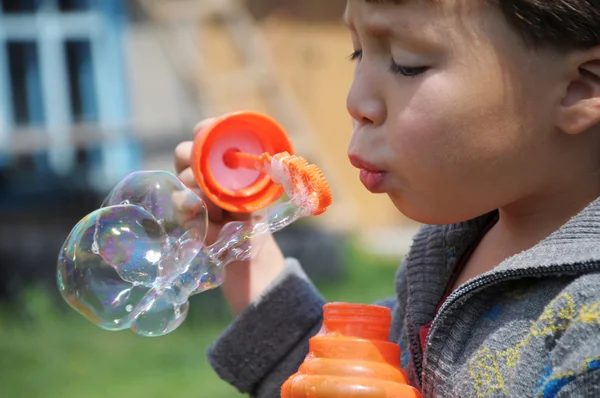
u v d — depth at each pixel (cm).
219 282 141
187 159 155
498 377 113
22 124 773
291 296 161
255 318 160
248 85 792
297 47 952
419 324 136
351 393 109
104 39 786
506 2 114
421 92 118
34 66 772
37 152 748
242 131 144
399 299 151
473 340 119
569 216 125
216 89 797
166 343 510
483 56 116
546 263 113
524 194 122
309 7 954
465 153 117
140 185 143
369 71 122
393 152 121
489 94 116
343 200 802
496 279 117
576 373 103
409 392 112
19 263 592
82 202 764
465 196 120
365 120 124
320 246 673
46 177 764
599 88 117
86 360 470
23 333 530
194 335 530
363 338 116
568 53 116
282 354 159
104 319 133
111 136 717
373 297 612
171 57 784
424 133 118
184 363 461
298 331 159
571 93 118
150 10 793
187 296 136
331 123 967
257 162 137
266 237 163
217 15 819
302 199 128
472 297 120
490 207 122
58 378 436
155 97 801
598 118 117
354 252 768
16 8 766
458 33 116
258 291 161
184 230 139
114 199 144
